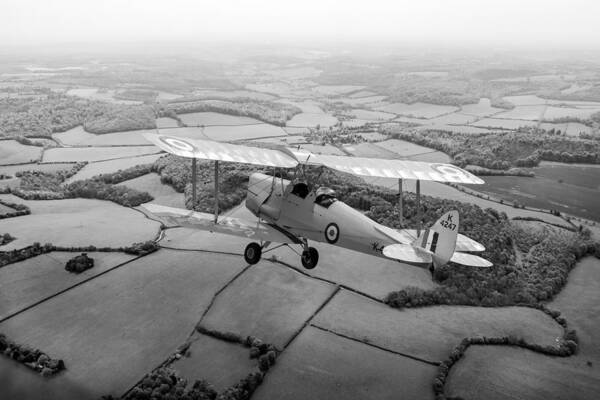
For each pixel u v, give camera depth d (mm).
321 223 26406
